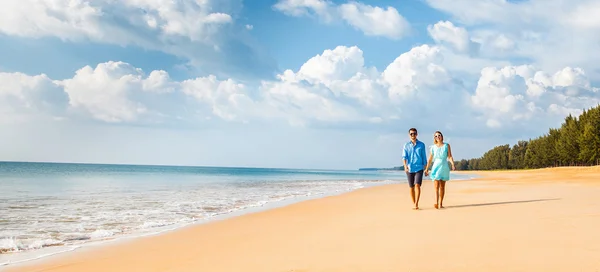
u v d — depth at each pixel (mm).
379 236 6359
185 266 5066
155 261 5457
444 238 5848
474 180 35500
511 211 8750
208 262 5227
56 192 19125
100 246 6684
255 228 8242
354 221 8477
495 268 4047
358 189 22516
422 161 10219
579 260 4195
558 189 16891
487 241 5441
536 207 9352
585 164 74438
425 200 13188
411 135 10312
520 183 25469
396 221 8031
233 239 6988
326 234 6941
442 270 4098
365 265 4508
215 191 21203
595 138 66875
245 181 38219
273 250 5762
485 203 11070
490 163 150000
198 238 7270
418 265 4359
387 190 21078
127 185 26672
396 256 4859
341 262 4730
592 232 5762
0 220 9844
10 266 5383
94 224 9258
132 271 4945
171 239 7242
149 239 7289
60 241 7180
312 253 5371
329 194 18812
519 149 127938
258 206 13234
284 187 26391
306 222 8844
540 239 5383
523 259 4348
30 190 20438
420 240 5801
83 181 32531
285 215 10430
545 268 3949
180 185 27500
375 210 10609
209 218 10242
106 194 18141
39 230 8430
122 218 10312
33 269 5227
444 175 10055
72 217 10453
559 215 7695
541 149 94812
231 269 4750
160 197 16766
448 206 10750
